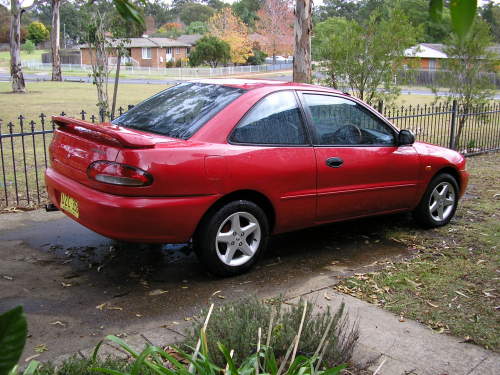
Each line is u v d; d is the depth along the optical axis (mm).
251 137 4770
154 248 5520
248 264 4875
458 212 7332
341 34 11516
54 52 40406
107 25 12117
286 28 74562
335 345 3074
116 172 4176
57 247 5445
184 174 4293
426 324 3963
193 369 2549
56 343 3535
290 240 6000
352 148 5477
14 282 4555
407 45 11289
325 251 5648
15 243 5523
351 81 11586
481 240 6102
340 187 5375
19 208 6816
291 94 5195
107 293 4402
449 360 3439
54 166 4996
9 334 774
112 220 4215
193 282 4688
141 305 4188
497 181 9523
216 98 4961
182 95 5289
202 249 4605
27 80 40906
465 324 3973
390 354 3482
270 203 4910
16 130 14898
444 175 6465
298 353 2943
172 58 74188
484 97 13297
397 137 5914
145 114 5191
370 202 5707
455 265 5277
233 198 4711
